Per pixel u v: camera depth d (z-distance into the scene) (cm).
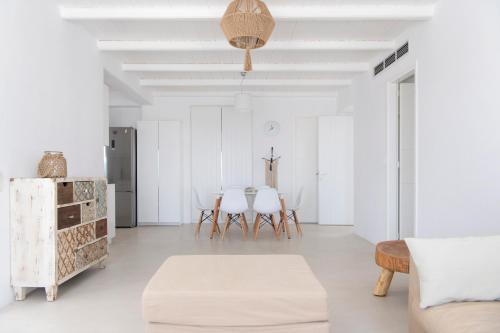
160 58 580
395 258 298
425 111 400
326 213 798
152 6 394
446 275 190
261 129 832
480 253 194
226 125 819
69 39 420
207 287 195
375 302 307
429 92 393
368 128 598
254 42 303
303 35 481
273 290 191
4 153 306
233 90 796
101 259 406
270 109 834
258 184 828
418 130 416
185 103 823
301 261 249
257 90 795
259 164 831
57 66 393
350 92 714
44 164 325
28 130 339
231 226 758
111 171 755
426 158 396
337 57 575
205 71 625
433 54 384
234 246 550
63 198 326
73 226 344
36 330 255
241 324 188
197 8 396
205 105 822
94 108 490
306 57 575
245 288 193
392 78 498
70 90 422
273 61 598
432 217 382
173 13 396
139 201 781
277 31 467
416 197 416
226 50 512
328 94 819
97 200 397
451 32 349
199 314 189
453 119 345
